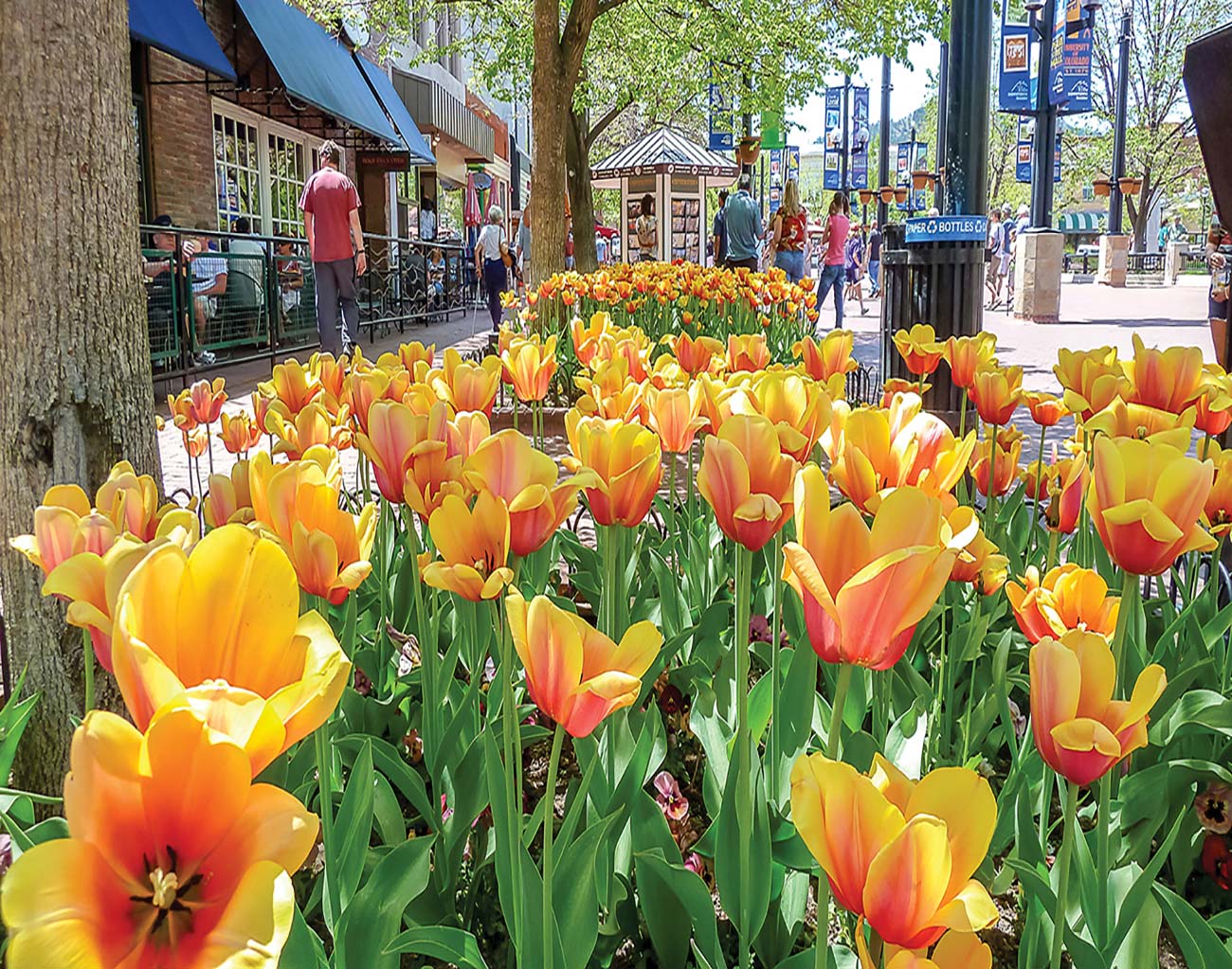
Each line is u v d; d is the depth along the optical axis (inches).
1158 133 1834.4
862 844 30.9
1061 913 53.6
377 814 72.0
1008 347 602.5
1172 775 79.6
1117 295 1208.8
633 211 935.0
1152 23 1766.7
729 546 109.9
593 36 812.6
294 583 29.1
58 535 50.9
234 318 465.1
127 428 99.5
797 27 774.5
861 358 534.0
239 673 28.9
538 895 54.4
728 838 62.6
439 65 1232.8
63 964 21.6
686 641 99.2
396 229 1007.6
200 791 24.3
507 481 54.6
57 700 95.8
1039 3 859.4
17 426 94.8
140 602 27.5
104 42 95.8
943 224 268.7
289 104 628.1
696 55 868.0
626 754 73.9
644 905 66.3
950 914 29.4
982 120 267.7
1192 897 85.6
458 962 56.1
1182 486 52.4
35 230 93.0
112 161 97.1
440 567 50.3
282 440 79.0
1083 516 88.1
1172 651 89.8
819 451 175.6
